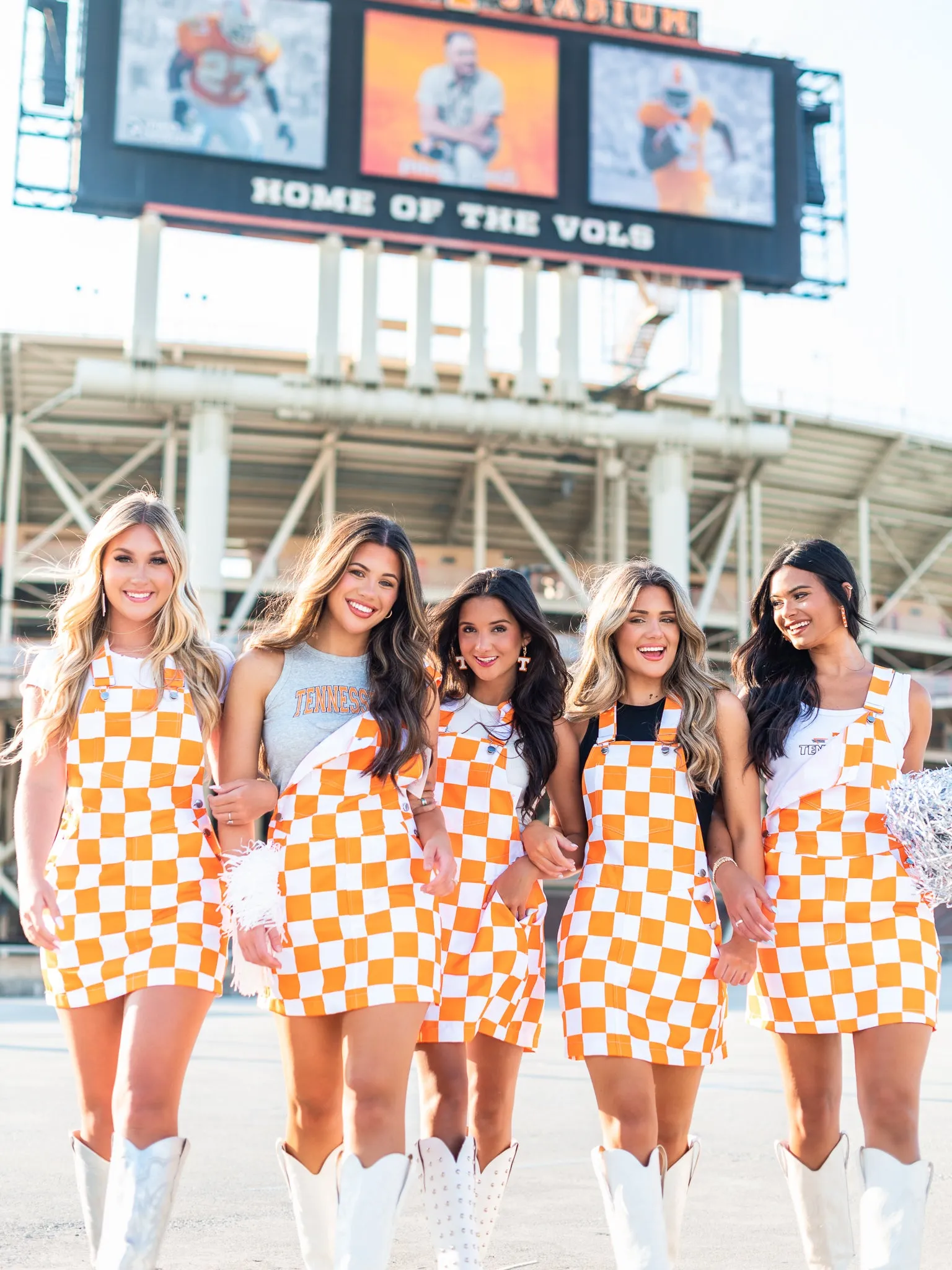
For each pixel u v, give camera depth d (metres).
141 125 21.59
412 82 22.78
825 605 3.17
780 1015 3.03
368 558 2.92
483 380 22.78
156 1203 2.44
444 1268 2.82
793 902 3.04
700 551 29.44
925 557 31.08
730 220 23.98
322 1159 2.90
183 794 2.83
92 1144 2.73
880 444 26.97
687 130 23.97
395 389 22.62
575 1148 4.91
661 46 24.06
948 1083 6.35
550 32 23.53
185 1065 2.63
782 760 3.14
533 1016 3.27
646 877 3.03
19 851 2.71
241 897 2.65
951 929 18.86
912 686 3.19
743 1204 3.96
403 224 22.47
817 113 25.27
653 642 3.13
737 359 24.17
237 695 2.95
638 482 25.80
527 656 3.33
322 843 2.80
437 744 3.19
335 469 25.34
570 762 3.30
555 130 23.30
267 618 3.36
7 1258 3.16
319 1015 2.74
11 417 24.48
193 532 21.70
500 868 3.27
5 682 22.56
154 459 25.36
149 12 21.89
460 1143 2.98
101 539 2.87
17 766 25.34
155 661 2.87
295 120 22.22
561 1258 3.28
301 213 22.08
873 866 3.01
